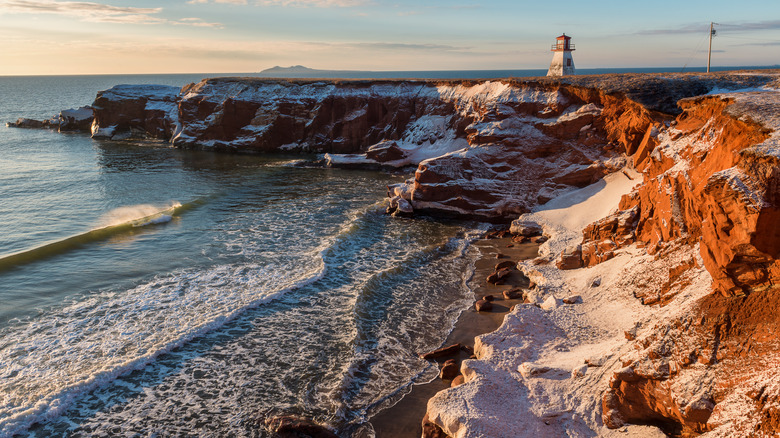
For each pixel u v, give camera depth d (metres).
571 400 15.51
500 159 44.81
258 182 56.38
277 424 16.19
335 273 29.64
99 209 44.03
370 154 64.69
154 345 20.97
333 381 18.94
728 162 16.14
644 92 40.16
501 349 19.30
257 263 30.88
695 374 12.83
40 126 112.44
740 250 12.96
